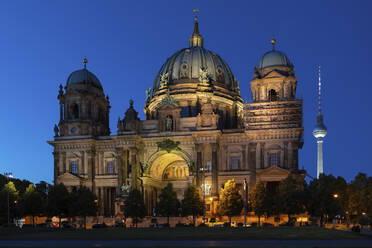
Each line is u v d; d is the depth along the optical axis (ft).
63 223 406.00
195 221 399.65
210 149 418.51
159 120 437.17
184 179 465.47
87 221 434.30
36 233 250.78
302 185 402.31
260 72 428.56
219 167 419.74
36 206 414.00
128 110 445.78
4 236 226.17
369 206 401.70
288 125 407.23
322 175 428.97
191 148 426.10
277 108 411.75
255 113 415.64
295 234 221.46
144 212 395.34
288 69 424.05
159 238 199.82
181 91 485.15
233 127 493.77
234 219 399.44
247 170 411.13
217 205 386.93
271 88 423.23
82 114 465.06
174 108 434.71
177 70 500.33
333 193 379.96
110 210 459.32
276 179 397.39
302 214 391.04
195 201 385.50
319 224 370.94
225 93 499.10
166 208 386.32
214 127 417.69
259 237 202.49
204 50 515.91
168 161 463.42
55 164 458.09
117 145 436.76
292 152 402.52
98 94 488.44
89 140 450.30
